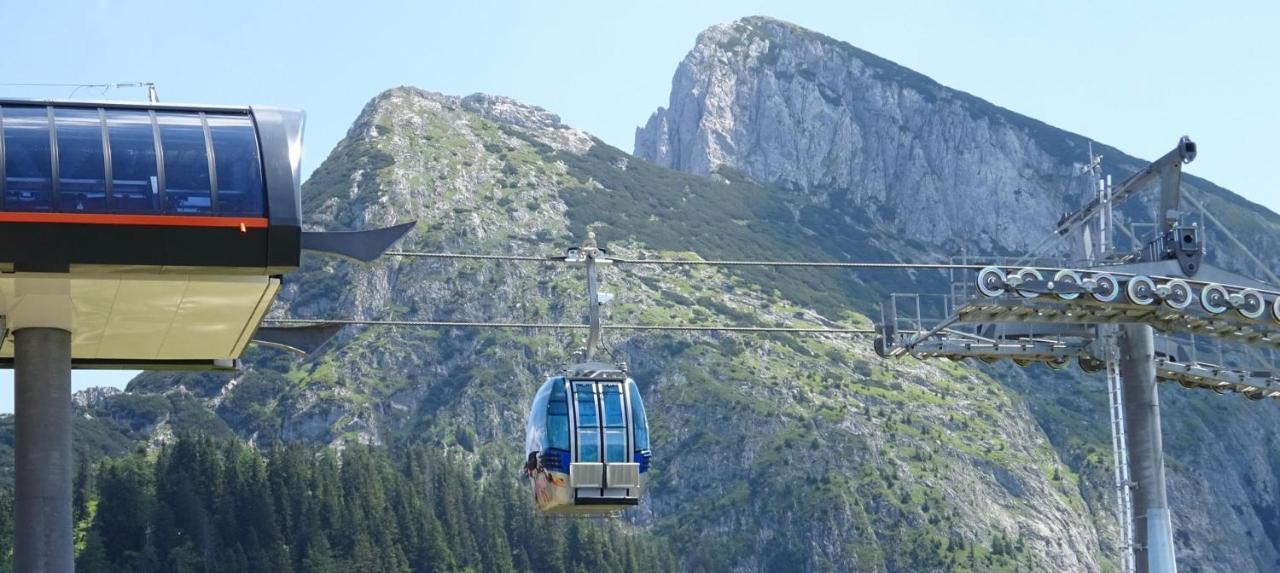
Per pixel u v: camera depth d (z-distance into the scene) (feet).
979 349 243.19
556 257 180.24
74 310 163.94
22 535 162.09
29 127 150.00
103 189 149.48
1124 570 239.09
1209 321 220.23
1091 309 219.41
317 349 186.39
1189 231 228.02
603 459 180.34
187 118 155.33
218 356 187.52
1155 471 238.48
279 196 152.46
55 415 164.86
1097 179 248.93
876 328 235.20
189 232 150.71
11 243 147.54
